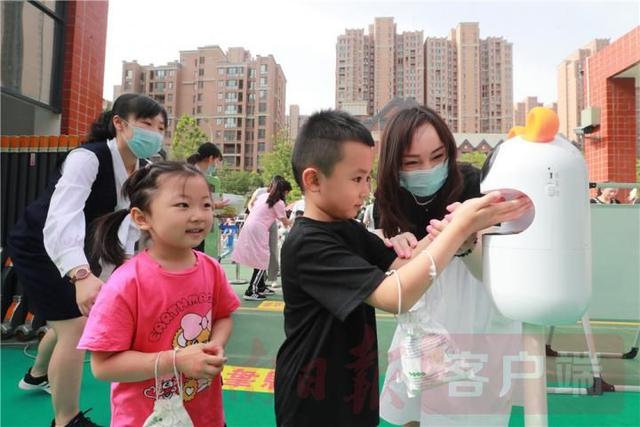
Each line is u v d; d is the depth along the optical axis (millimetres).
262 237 5047
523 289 1036
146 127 2008
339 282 1049
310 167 1116
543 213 1019
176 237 1265
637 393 2479
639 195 5703
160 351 1279
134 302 1263
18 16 4266
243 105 51250
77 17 4910
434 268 968
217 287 1487
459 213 1005
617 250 3322
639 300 3256
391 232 1474
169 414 1250
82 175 1893
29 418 2184
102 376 1228
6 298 3436
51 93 4730
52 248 1737
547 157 1028
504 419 1515
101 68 5434
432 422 1524
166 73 50719
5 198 3600
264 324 3863
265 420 2162
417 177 1379
